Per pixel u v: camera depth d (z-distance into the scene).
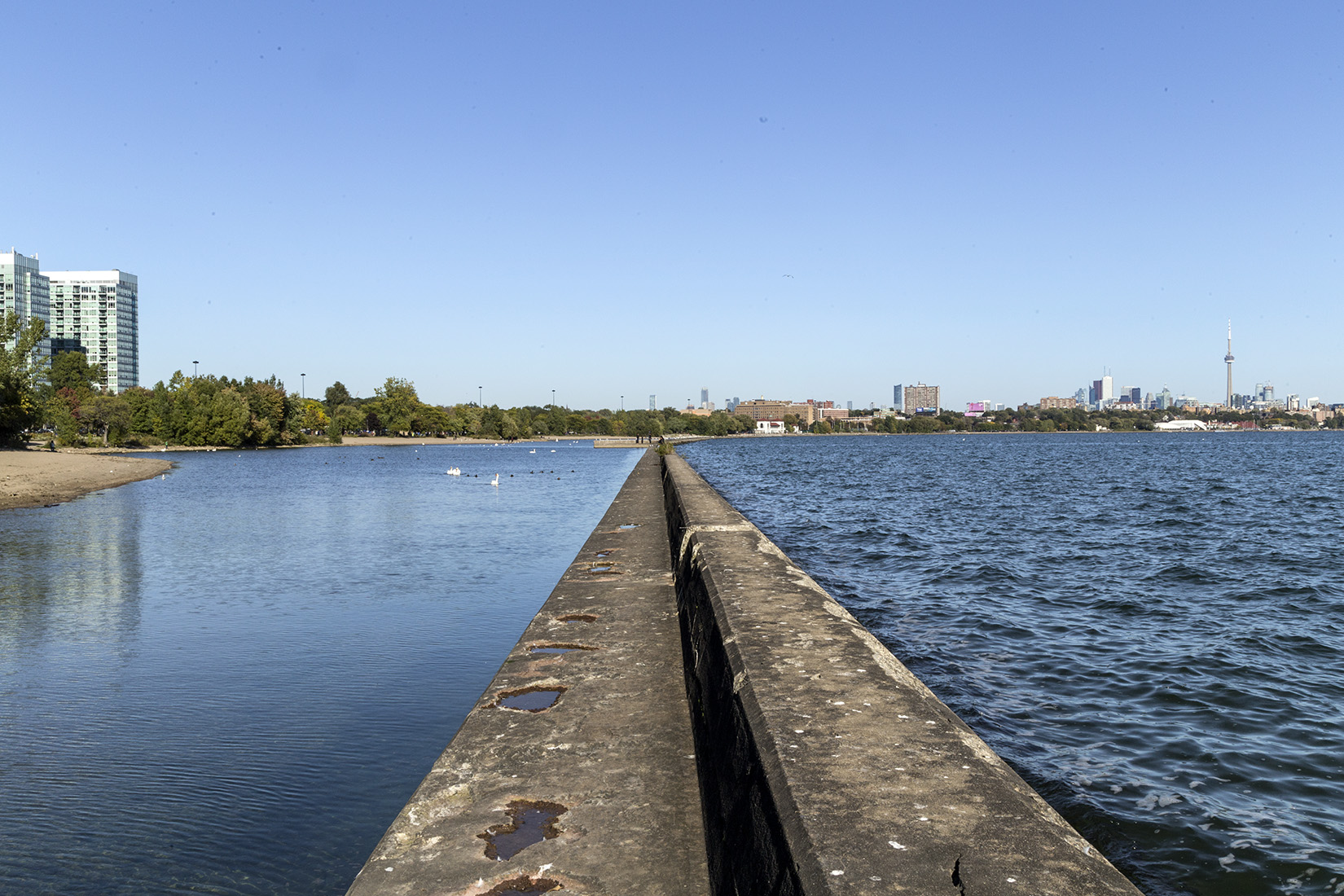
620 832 3.67
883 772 2.60
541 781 4.22
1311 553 16.88
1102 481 43.78
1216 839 4.89
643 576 10.43
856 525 22.52
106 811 5.96
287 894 4.91
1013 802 2.37
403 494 41.19
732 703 3.66
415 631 11.41
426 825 3.75
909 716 3.15
